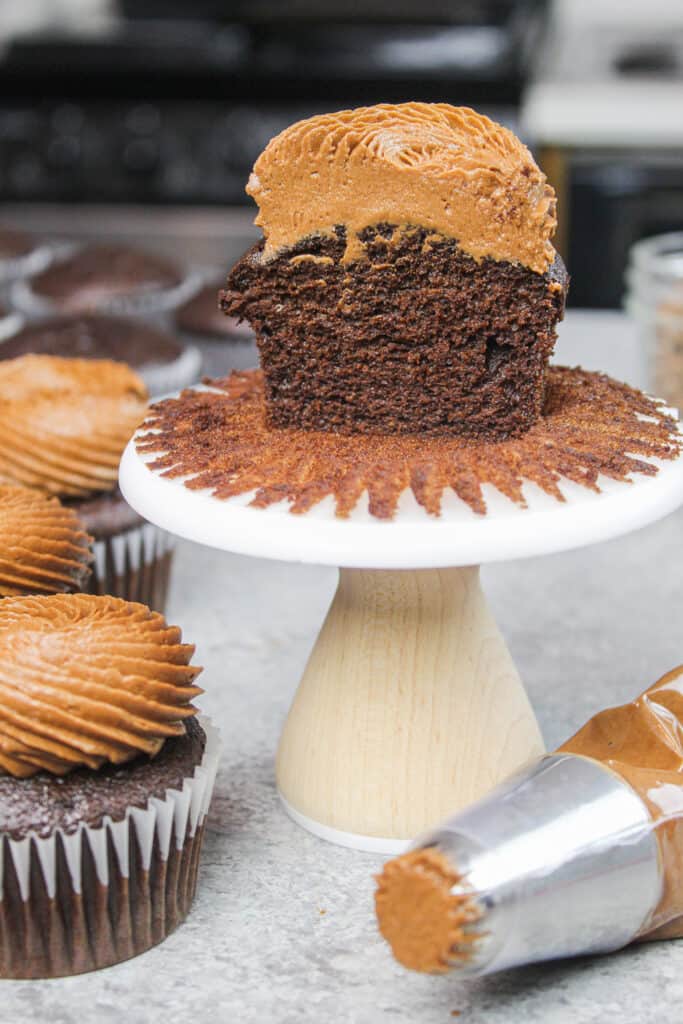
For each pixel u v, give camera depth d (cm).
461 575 40
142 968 36
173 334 78
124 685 36
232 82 100
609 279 91
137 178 100
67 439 49
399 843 39
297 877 38
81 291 78
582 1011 34
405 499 36
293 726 41
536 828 33
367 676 39
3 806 35
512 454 38
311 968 35
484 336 39
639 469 37
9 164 100
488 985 35
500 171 38
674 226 90
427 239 38
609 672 47
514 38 101
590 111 90
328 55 100
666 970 35
